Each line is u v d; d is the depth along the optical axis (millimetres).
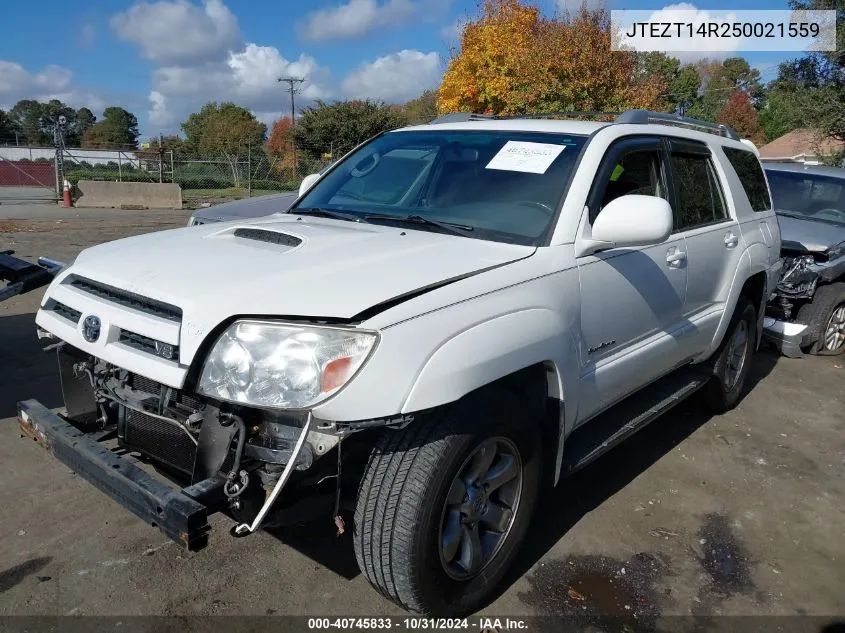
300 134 41844
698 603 2965
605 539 3400
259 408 2223
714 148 4457
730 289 4391
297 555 3129
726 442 4637
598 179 3230
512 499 2850
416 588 2449
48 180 32000
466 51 20859
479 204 3217
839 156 21344
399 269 2527
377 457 2424
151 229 15133
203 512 2141
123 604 2760
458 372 2346
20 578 2881
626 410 3867
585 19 17828
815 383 6000
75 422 2984
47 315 2855
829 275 6453
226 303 2299
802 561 3324
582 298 2982
